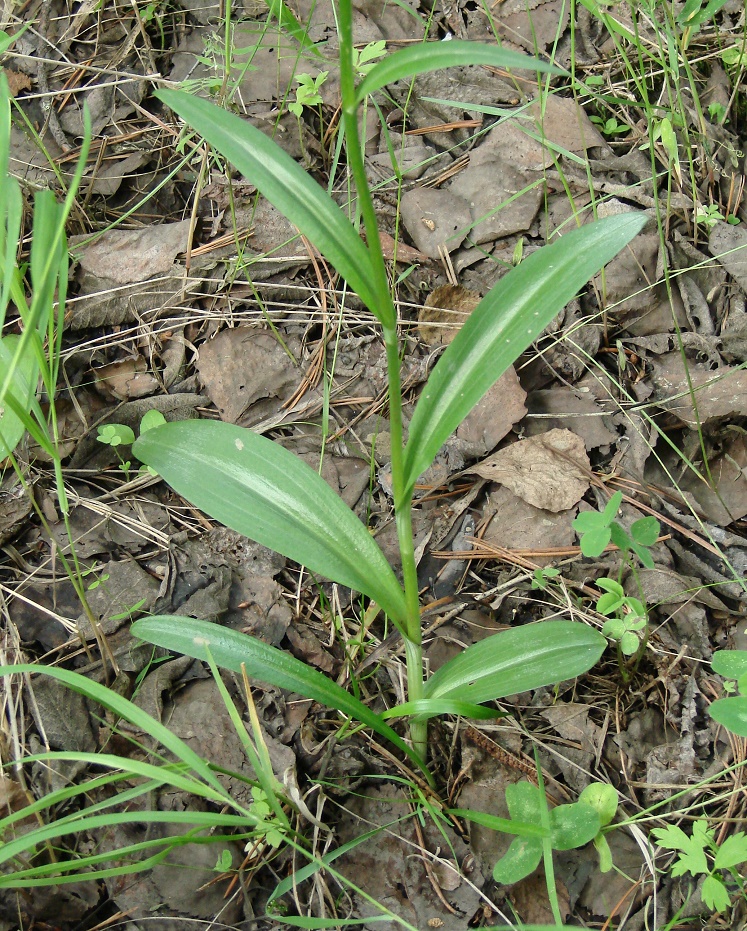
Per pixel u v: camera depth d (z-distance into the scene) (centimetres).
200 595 53
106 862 48
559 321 58
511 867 45
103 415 56
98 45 65
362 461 56
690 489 56
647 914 47
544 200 59
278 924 47
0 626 52
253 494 47
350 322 58
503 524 55
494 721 50
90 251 59
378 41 61
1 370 49
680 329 59
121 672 51
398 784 49
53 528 54
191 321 58
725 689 50
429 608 53
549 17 65
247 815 44
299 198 43
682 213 60
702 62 65
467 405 44
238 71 63
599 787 47
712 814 49
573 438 56
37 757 42
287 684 45
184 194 62
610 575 53
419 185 61
